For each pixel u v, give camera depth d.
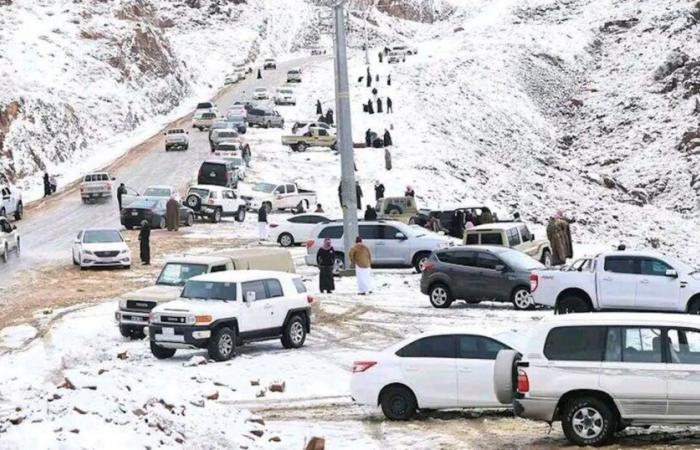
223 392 45.84
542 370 35.00
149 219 115.25
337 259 85.94
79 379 37.97
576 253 103.62
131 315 58.59
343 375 49.19
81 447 28.98
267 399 44.66
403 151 180.25
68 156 182.12
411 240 85.00
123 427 31.58
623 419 34.47
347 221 84.69
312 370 50.34
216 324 52.38
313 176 156.12
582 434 34.62
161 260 93.94
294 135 176.38
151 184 147.38
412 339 40.94
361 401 40.78
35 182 163.38
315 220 105.19
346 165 84.00
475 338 40.22
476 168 188.88
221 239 108.19
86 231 91.12
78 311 69.00
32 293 76.81
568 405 34.84
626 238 182.50
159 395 36.47
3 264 92.94
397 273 86.25
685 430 37.22
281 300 55.84
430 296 68.94
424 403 40.28
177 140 179.25
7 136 166.38
